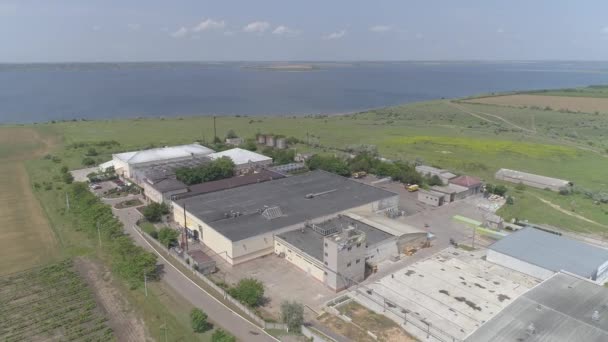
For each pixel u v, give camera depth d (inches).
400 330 2098.9
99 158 5767.7
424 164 5413.4
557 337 1831.9
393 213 3641.7
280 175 4468.5
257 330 2101.4
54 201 4033.0
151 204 3587.6
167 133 7647.6
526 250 2748.5
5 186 4608.8
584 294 2167.8
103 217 3358.8
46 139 7194.9
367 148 5964.6
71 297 2425.0
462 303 2321.6
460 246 3088.1
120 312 2281.0
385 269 2753.4
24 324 2180.1
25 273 2691.9
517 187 4475.9
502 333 1870.1
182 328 2112.5
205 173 4254.4
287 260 2871.6
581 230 3385.8
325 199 3619.6
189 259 2795.3
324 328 2112.5
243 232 2898.6
